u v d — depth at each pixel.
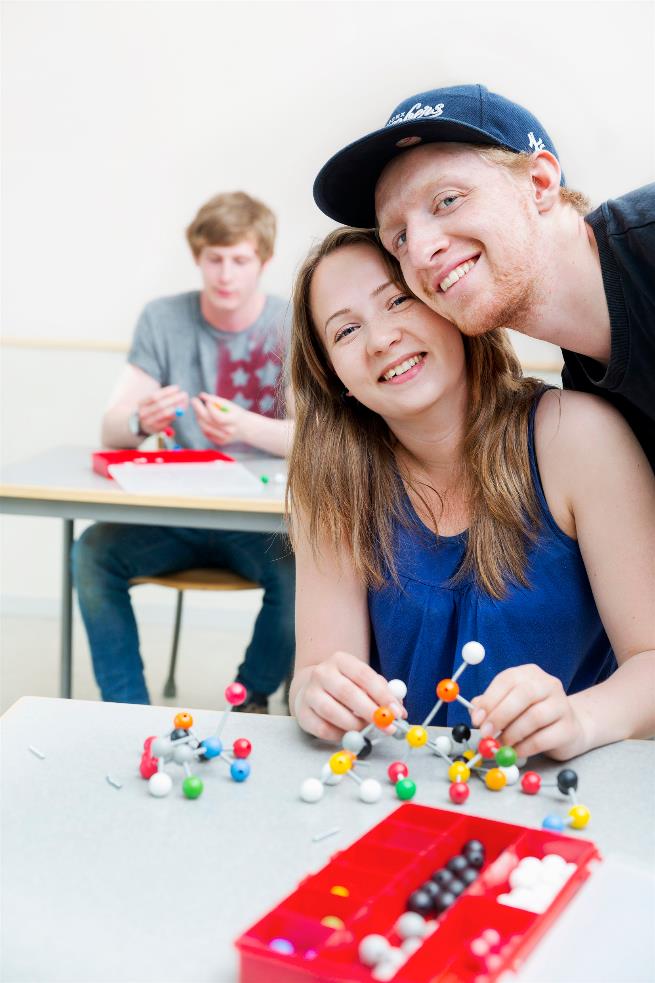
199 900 0.71
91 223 3.70
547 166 1.05
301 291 1.20
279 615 2.47
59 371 3.75
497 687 0.93
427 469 1.25
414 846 0.78
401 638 1.23
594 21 3.37
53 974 0.64
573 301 1.07
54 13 3.60
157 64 3.60
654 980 0.60
